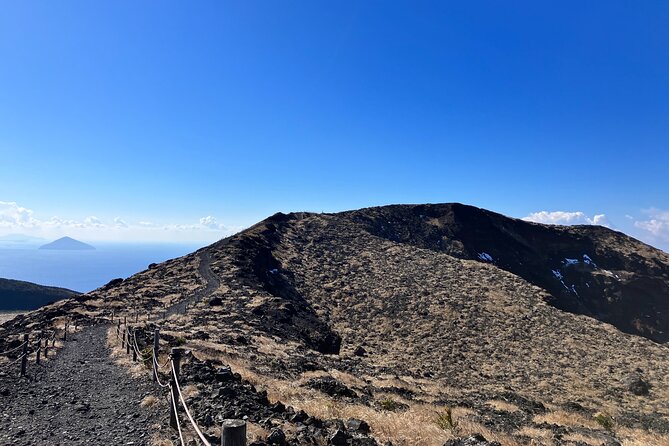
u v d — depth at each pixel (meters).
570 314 64.06
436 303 62.69
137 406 11.55
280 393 14.73
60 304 45.94
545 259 107.44
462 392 29.62
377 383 25.84
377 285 69.75
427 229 111.88
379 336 51.78
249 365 21.12
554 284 98.69
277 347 32.03
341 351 44.84
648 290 98.06
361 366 33.62
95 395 13.12
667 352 54.22
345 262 80.50
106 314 41.12
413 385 28.38
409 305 61.59
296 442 8.84
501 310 61.78
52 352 21.73
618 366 46.59
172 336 26.23
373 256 84.56
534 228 118.06
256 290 55.28
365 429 10.97
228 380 13.61
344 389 17.83
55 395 13.16
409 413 14.95
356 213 114.62
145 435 9.10
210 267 64.50
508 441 13.19
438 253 90.81
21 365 17.77
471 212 119.19
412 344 49.56
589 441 15.47
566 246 113.44
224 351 23.78
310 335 44.41
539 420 20.42
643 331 88.69
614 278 101.62
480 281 73.88
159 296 51.78
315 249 86.00
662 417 27.61
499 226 115.81
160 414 10.59
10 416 10.87
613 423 21.48
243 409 10.48
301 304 58.84
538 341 52.47
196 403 10.95
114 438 9.02
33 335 27.33
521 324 57.44
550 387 37.91
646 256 111.69
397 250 88.88
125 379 15.31
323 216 110.56
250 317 42.59
